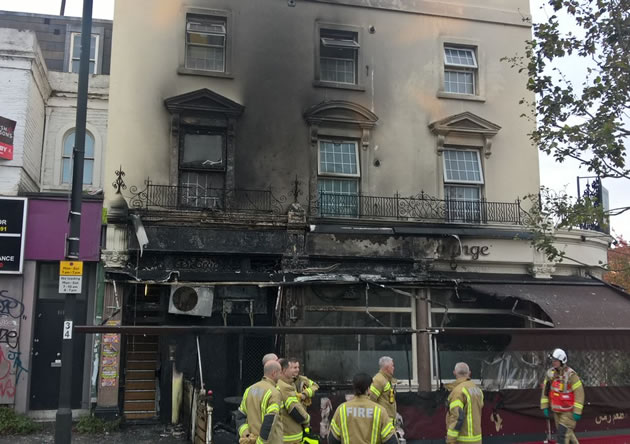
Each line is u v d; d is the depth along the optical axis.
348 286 12.96
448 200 14.77
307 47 14.55
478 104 15.55
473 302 14.10
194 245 12.59
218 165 13.57
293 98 14.23
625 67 10.03
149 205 12.80
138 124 13.12
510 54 16.05
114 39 13.32
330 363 12.83
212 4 14.04
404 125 14.88
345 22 14.93
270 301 13.10
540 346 10.23
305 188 13.93
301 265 13.07
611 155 10.30
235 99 13.83
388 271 13.59
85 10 9.23
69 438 8.41
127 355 12.45
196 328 8.70
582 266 14.90
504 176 15.38
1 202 11.87
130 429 11.39
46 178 14.77
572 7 10.73
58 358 12.19
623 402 10.50
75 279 8.77
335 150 14.51
